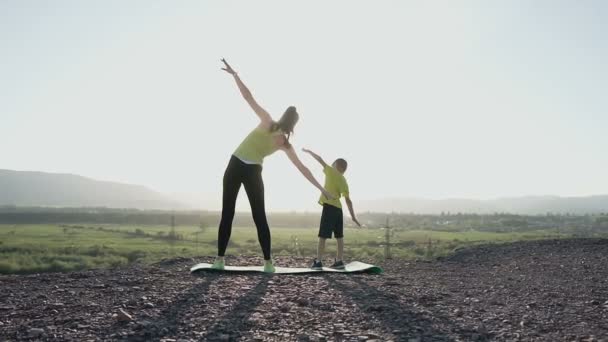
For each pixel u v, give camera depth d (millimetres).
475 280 6965
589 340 3508
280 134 5957
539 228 172875
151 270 7027
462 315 4293
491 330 3768
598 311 4594
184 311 4250
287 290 5289
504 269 8875
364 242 58656
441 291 5625
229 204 6414
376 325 3887
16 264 54688
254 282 5805
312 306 4539
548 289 6074
